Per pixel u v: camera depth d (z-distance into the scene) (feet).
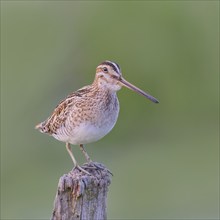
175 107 90.22
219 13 93.86
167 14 93.45
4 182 80.38
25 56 95.50
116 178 76.89
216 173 76.69
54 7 100.83
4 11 101.40
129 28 93.20
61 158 81.92
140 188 74.49
